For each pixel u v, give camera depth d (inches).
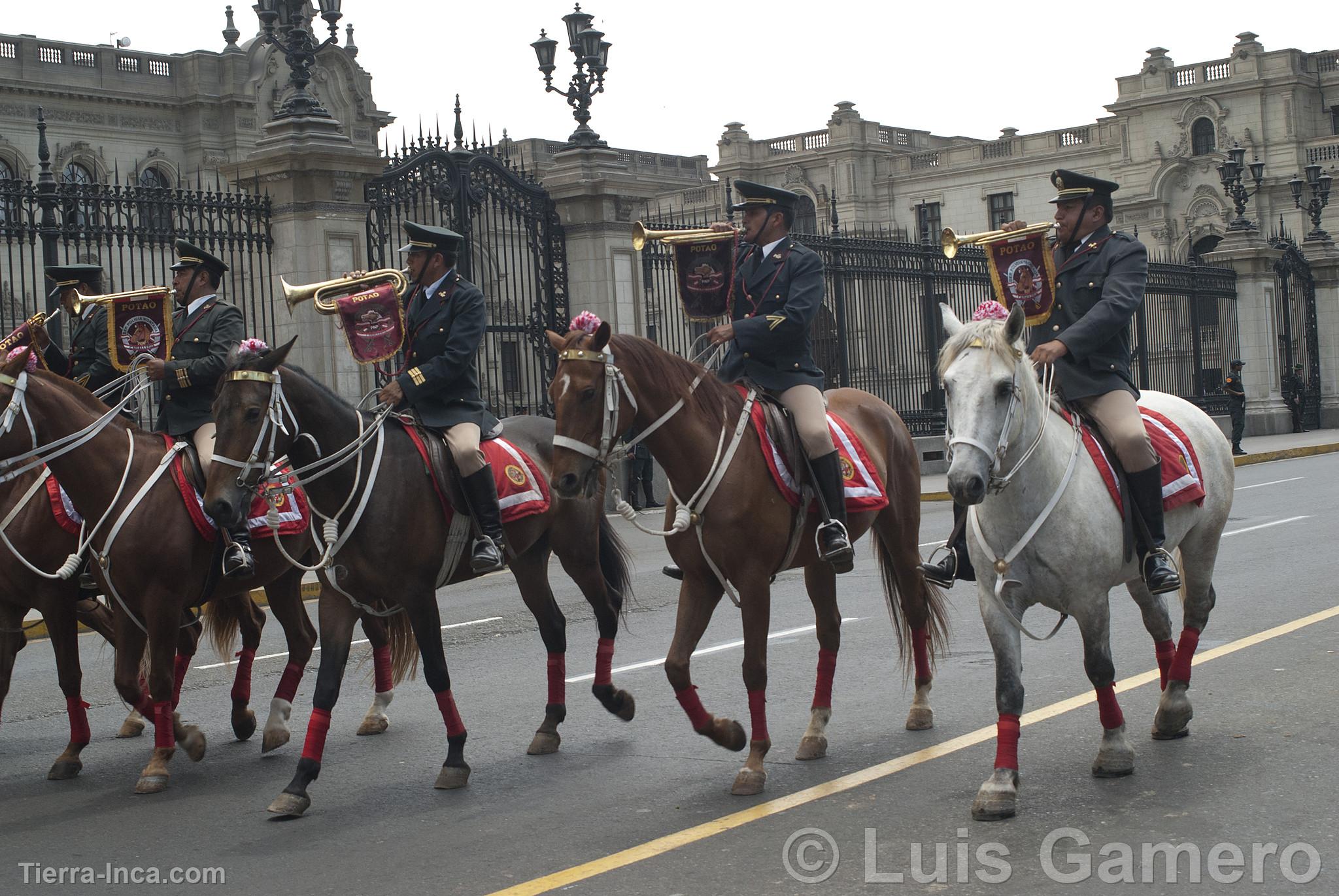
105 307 361.7
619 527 820.6
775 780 278.4
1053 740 295.0
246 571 302.5
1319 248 1589.6
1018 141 2261.3
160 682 301.3
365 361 313.4
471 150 820.6
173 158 1927.9
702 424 275.3
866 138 2319.1
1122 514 265.9
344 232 724.7
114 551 301.7
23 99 1772.9
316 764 274.4
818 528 292.5
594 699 365.7
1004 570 253.9
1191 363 1427.2
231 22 2043.6
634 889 217.9
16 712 387.2
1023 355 252.7
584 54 863.7
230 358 274.1
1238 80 2108.8
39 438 303.7
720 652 417.4
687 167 2214.6
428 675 291.3
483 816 264.7
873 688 357.1
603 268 861.2
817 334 1030.4
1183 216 2167.8
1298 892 201.8
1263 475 992.2
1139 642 394.9
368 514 286.4
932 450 1100.5
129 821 274.1
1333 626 396.8
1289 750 275.1
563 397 262.2
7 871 243.9
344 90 1918.1
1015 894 207.6
